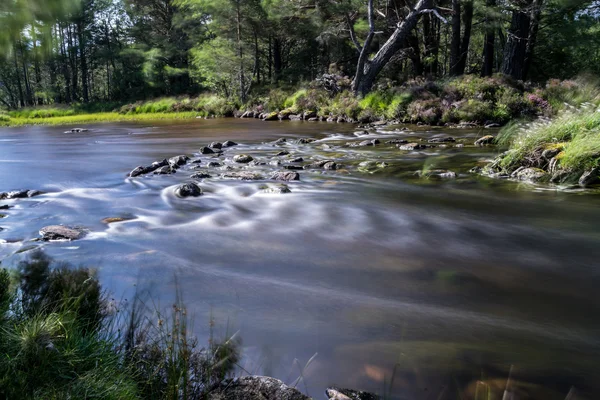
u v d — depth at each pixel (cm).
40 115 3722
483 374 242
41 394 191
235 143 1297
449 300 336
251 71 3516
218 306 318
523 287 362
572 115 896
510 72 2272
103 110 3972
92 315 281
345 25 2706
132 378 218
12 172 909
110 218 555
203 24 4247
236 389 220
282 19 3209
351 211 587
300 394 216
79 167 962
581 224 529
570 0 2278
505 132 1200
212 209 598
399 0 2677
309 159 1006
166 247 449
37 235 488
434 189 711
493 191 695
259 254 432
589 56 3045
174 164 917
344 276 381
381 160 977
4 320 234
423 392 226
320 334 282
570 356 262
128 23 5119
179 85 4516
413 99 1938
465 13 2656
